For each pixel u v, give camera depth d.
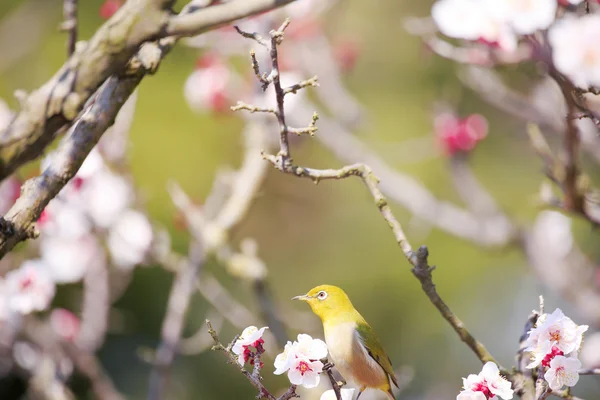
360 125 13.55
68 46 5.22
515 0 4.79
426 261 4.95
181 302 9.77
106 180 9.62
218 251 9.99
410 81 18.73
